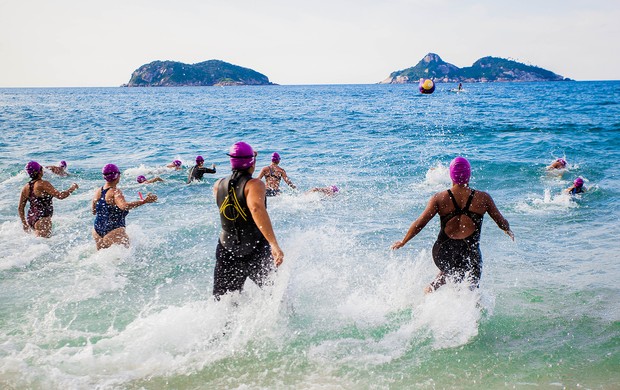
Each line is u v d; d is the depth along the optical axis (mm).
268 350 3949
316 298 4941
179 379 3539
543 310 4660
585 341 4039
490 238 7184
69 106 59125
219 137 23344
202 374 3605
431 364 3746
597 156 14906
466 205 4488
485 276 5617
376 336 4199
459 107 46188
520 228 7695
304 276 5496
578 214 8492
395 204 9453
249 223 4074
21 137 23203
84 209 9117
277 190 10500
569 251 6492
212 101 75438
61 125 30531
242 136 23578
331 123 30266
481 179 11969
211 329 4160
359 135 22859
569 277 5523
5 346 3975
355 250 6539
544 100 58875
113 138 23062
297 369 3680
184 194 10703
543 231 7508
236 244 4109
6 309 4719
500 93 92625
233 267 4172
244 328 4184
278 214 8727
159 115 41062
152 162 15758
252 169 4156
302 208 9188
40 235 7254
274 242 3918
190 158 16750
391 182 11758
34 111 47312
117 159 16438
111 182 6484
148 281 5543
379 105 54781
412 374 3605
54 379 3502
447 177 11812
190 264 6102
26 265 6039
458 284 4523
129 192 10977
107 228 6383
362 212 8852
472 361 3773
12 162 15281
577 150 16141
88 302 4926
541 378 3516
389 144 19172
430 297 4602
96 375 3568
